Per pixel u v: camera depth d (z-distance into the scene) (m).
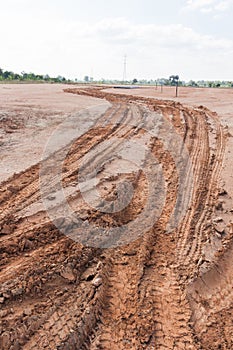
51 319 5.37
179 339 5.47
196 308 6.16
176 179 11.21
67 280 6.26
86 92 37.03
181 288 6.56
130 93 38.97
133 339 5.38
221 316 6.02
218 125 18.98
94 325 5.55
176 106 25.69
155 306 6.08
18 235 7.35
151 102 28.27
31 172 10.91
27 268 6.26
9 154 12.49
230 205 9.69
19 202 8.89
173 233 8.30
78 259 6.78
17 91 35.50
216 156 13.65
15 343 4.84
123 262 7.17
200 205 9.60
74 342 5.10
